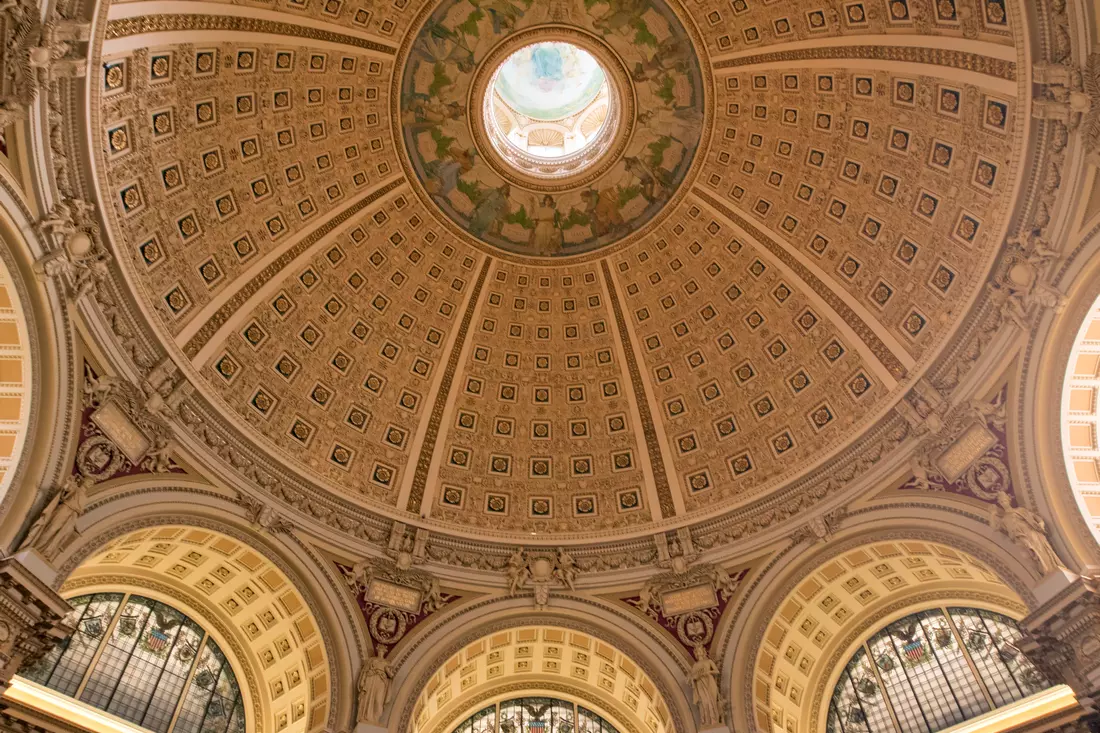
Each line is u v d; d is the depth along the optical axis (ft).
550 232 107.45
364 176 98.43
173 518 74.33
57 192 65.72
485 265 106.63
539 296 107.76
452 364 103.60
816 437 91.56
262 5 79.82
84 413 68.85
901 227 87.61
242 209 89.10
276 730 83.76
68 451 66.44
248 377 88.17
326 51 88.43
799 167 95.14
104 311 72.38
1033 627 63.93
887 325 88.74
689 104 98.32
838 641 91.91
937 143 81.35
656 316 105.40
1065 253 69.00
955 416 78.95
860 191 90.84
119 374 73.05
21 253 62.95
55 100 63.67
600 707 94.68
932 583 87.92
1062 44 63.72
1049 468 70.79
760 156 97.30
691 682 79.92
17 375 64.54
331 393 95.45
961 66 73.77
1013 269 73.56
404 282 102.78
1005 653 82.89
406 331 102.47
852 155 90.48
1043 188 70.03
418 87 96.94
